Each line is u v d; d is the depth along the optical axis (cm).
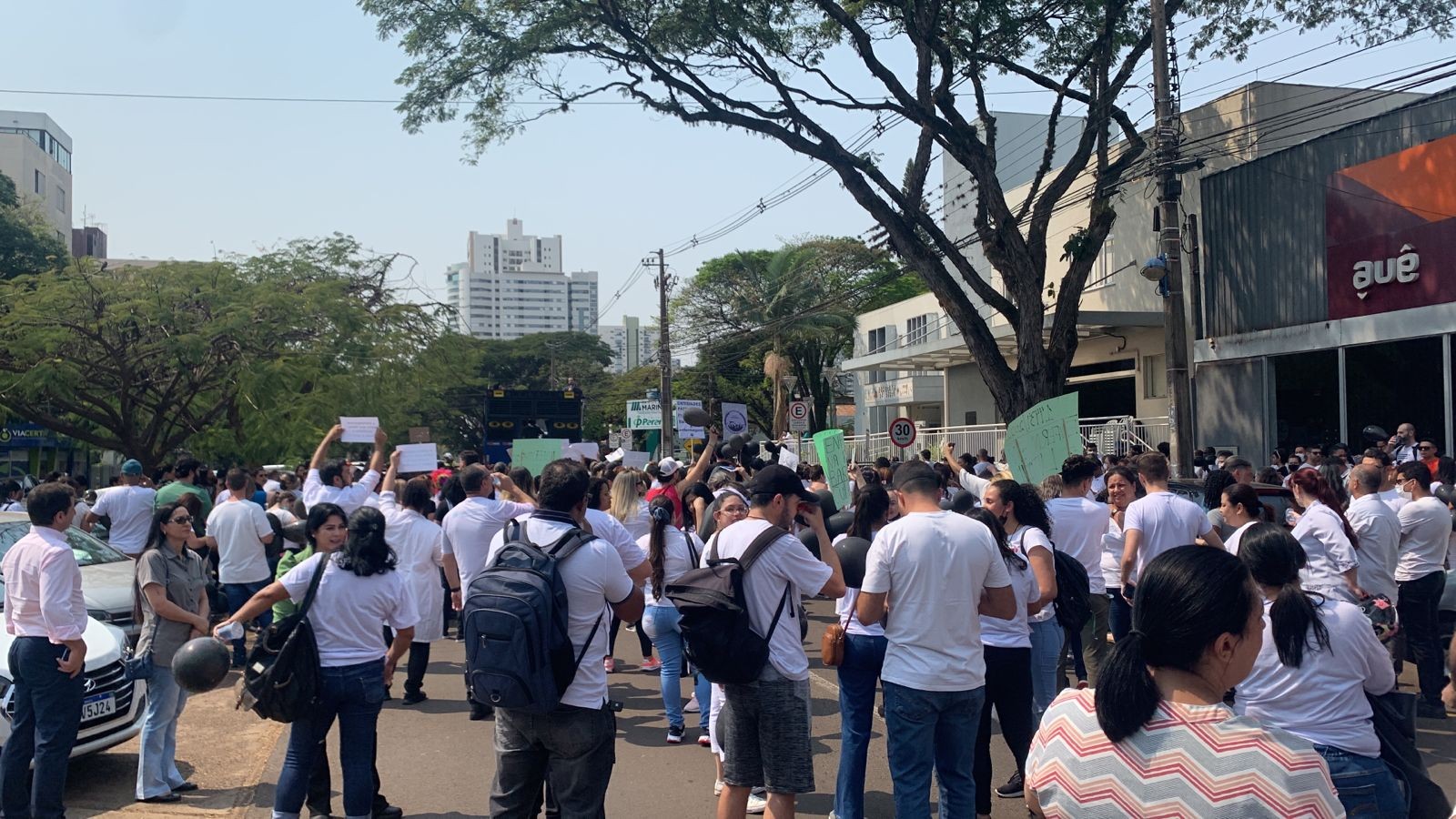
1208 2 1878
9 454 4156
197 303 2619
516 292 17425
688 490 981
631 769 714
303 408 2583
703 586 509
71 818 629
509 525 484
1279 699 398
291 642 518
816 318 4738
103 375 2566
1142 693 231
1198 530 710
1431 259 1711
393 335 2834
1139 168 2247
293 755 538
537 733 454
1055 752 242
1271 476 1257
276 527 1255
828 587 527
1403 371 1773
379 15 1938
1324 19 1830
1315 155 1933
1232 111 2189
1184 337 1434
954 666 487
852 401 5388
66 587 573
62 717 579
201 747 786
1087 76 2022
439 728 830
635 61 1964
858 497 623
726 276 5381
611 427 6544
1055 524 784
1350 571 642
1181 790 224
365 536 545
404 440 2862
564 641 441
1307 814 218
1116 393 2648
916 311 3909
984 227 1903
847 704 564
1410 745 401
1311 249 1948
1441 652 815
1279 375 2036
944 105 1881
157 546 664
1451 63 1327
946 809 503
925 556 489
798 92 1948
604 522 621
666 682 774
